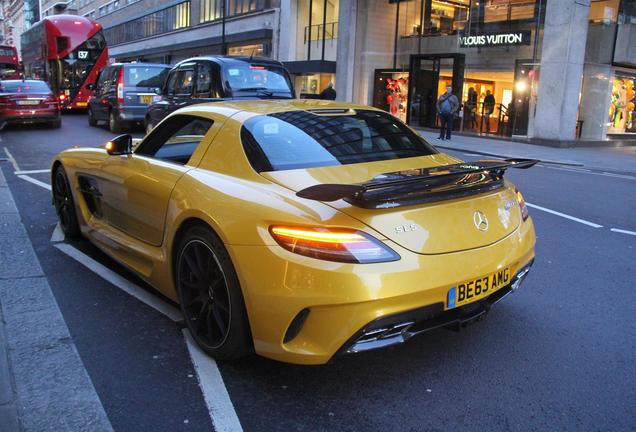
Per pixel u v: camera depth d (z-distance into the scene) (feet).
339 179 10.53
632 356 11.63
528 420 9.33
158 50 161.99
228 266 10.11
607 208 26.86
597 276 16.62
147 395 9.85
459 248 9.80
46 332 12.09
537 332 12.69
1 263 16.31
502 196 11.34
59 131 56.44
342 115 13.32
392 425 9.14
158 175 12.77
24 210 22.91
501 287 10.56
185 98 35.55
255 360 11.14
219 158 11.70
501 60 66.64
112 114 54.85
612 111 67.72
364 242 8.92
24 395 9.71
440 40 74.43
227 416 9.29
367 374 10.72
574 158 50.57
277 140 11.59
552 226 22.89
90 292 14.48
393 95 81.87
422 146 13.50
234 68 33.58
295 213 9.37
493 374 10.78
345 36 84.43
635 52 66.49
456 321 10.01
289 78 35.68
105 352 11.37
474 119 70.59
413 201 9.65
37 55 92.07
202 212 10.59
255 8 112.68
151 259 12.92
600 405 9.80
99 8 223.30
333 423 9.16
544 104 61.46
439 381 10.50
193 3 140.46
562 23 58.90
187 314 11.63
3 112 55.26
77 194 17.28
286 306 9.11
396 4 79.97
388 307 8.88
